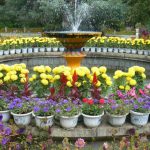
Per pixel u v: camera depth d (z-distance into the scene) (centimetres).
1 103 382
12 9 2845
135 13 1421
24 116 365
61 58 898
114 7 2322
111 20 2417
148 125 380
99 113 363
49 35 590
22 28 2866
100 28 2373
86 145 357
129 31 2544
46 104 366
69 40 577
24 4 2788
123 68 860
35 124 371
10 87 441
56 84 447
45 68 465
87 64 895
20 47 859
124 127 370
